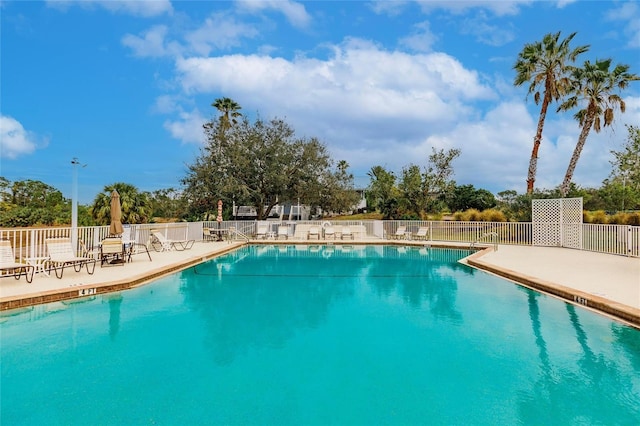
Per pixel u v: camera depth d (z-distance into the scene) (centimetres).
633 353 473
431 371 430
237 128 2570
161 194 3522
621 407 352
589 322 595
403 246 1822
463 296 782
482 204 3181
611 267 990
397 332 563
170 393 378
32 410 345
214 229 1934
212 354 480
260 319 632
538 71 2066
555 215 1584
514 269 977
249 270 1128
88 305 702
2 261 788
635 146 2142
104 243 1015
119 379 408
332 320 626
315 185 2528
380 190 3753
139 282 866
